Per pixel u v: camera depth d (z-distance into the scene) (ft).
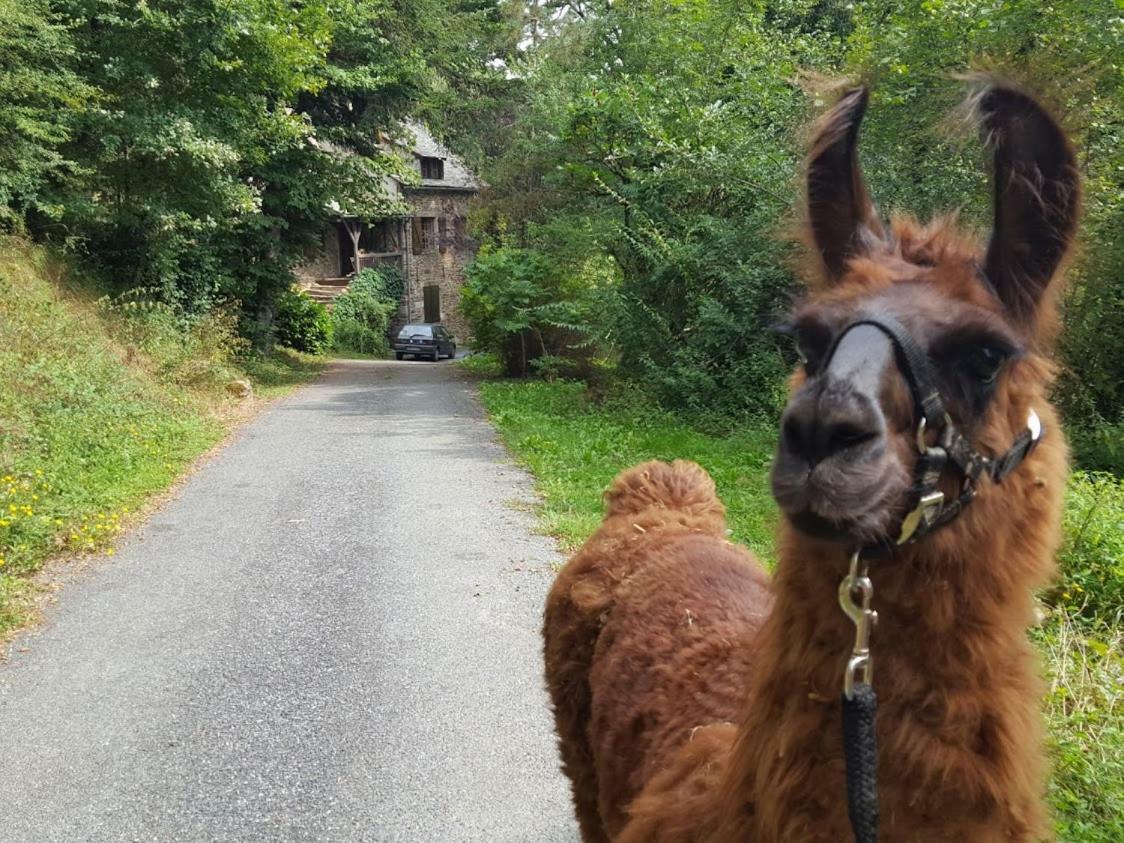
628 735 8.13
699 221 49.83
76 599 21.99
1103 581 17.51
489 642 19.35
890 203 28.50
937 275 5.46
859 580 4.93
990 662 5.05
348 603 21.66
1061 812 10.55
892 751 5.03
